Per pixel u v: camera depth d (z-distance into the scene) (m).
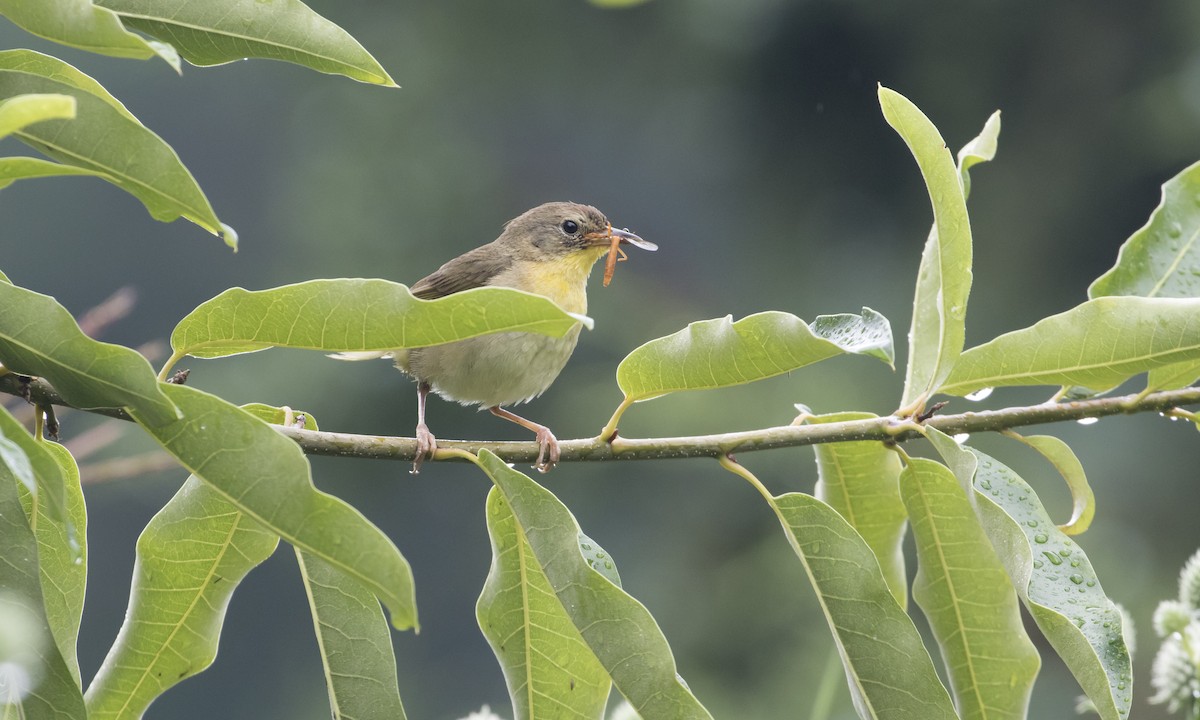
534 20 22.03
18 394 3.66
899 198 20.98
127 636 3.97
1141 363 3.94
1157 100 18.89
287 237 21.81
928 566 4.26
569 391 18.86
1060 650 3.72
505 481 3.88
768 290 20.98
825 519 4.12
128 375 3.16
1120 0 19.62
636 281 20.81
